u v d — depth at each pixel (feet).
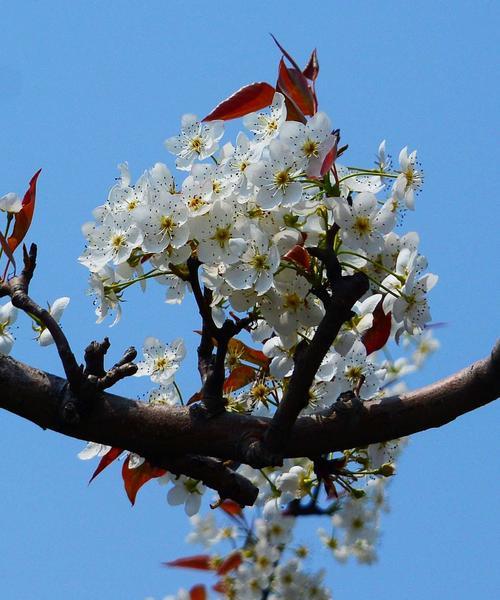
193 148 9.48
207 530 10.25
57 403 9.23
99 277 9.39
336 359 9.56
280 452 9.20
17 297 9.28
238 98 9.45
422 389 9.21
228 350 9.70
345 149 9.32
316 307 9.28
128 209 9.37
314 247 9.13
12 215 9.46
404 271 9.31
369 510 10.31
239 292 9.28
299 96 9.37
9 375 9.23
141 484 9.64
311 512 10.06
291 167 9.20
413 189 9.37
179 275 9.27
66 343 9.21
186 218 9.23
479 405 9.19
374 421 9.21
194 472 9.32
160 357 9.71
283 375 9.48
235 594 10.11
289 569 10.17
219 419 9.27
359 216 9.18
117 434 9.25
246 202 9.25
